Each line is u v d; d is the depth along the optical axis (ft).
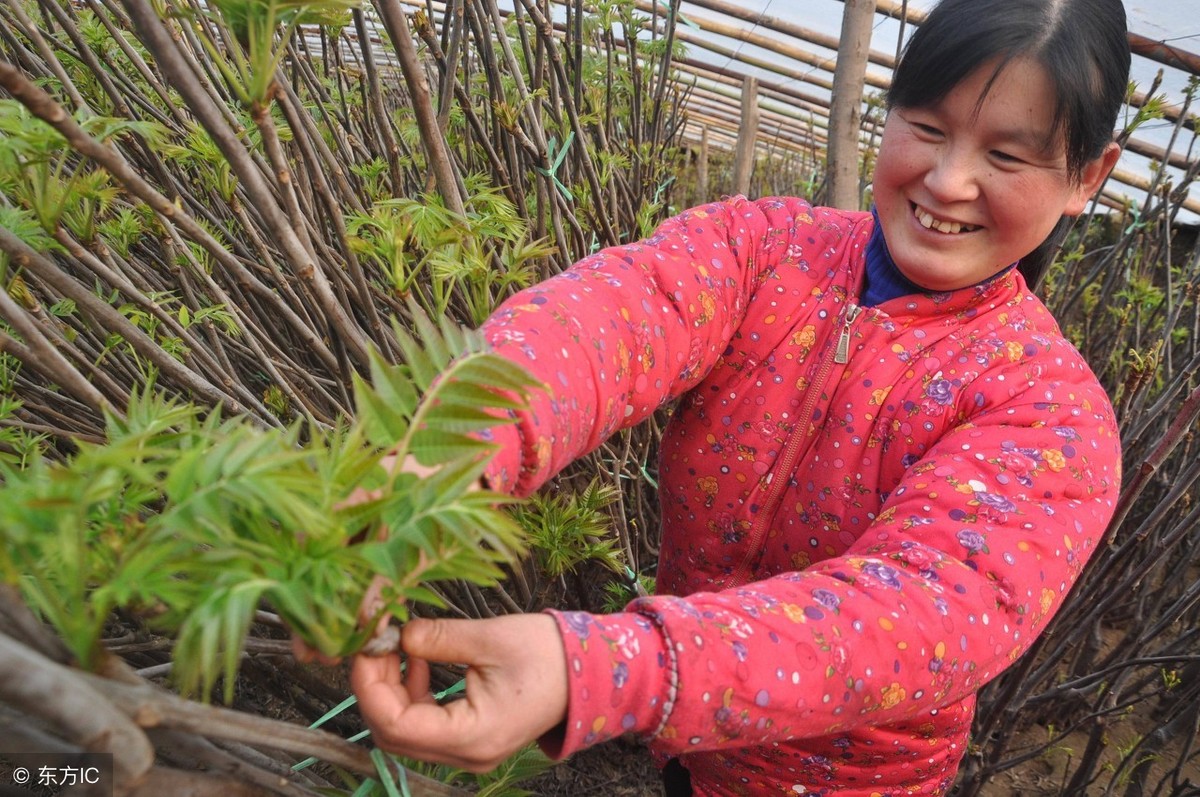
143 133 2.02
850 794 2.85
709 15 11.87
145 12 1.60
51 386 3.94
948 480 2.16
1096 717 4.87
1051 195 2.35
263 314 4.46
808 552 2.83
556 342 2.09
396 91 8.24
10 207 2.54
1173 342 7.22
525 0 3.59
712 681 1.62
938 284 2.54
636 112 5.63
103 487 1.21
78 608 1.22
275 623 2.71
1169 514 5.90
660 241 2.77
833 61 11.30
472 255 2.60
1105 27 2.19
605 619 1.64
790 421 2.76
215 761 1.55
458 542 1.40
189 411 1.71
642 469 4.73
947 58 2.23
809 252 2.83
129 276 3.57
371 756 1.65
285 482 1.25
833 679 1.74
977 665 1.93
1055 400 2.36
